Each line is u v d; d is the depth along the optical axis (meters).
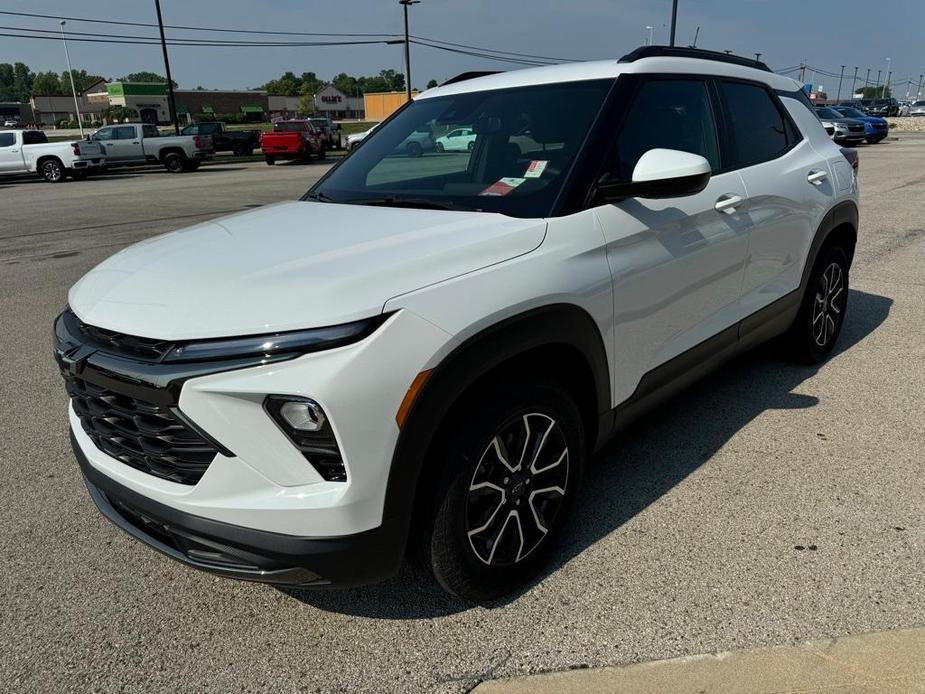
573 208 2.63
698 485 3.27
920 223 9.81
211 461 2.05
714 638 2.33
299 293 2.04
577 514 3.06
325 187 3.40
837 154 4.57
